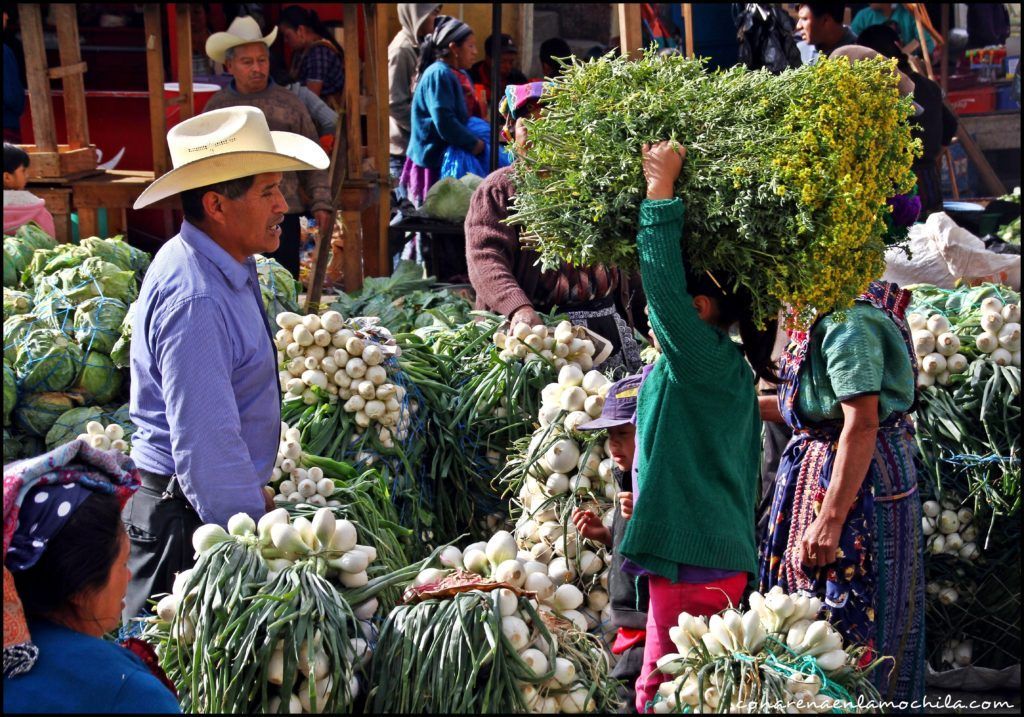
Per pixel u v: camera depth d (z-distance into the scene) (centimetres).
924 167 692
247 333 314
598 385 378
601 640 308
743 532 278
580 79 268
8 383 439
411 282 615
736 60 786
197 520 312
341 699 258
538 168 268
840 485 309
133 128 808
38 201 582
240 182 311
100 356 461
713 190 250
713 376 265
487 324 481
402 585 291
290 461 357
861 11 1048
